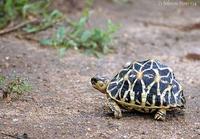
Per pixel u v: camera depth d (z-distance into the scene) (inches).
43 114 372.5
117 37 649.0
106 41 586.9
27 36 588.7
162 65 369.7
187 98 430.3
